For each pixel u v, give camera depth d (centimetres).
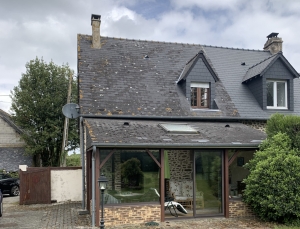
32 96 2541
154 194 1088
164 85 1552
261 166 1048
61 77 2658
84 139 1324
